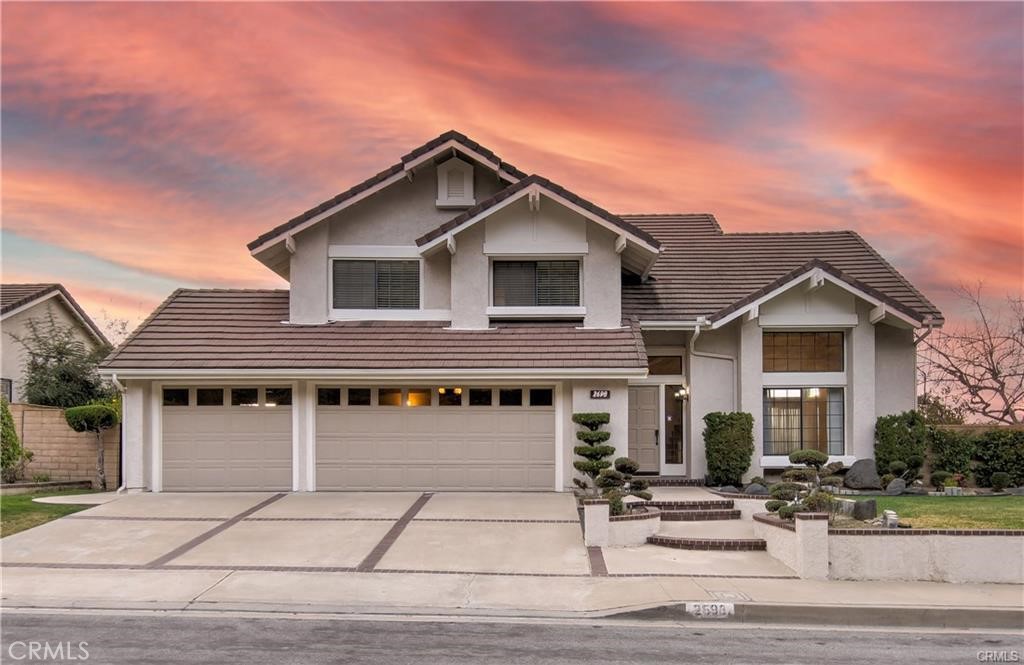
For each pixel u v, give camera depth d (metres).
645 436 18.36
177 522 13.72
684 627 8.97
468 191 18.52
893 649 8.23
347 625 8.80
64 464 18.17
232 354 16.48
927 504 14.45
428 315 18.12
